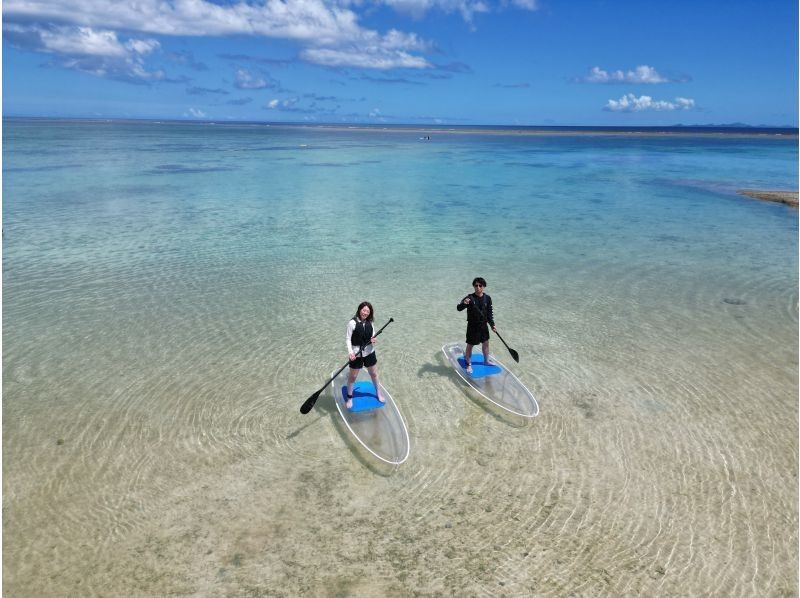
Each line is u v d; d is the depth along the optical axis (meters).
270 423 7.33
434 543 5.30
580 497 5.95
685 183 33.38
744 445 6.88
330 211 23.14
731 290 12.96
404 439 6.87
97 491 5.97
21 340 9.75
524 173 39.91
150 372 8.68
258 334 10.25
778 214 22.83
